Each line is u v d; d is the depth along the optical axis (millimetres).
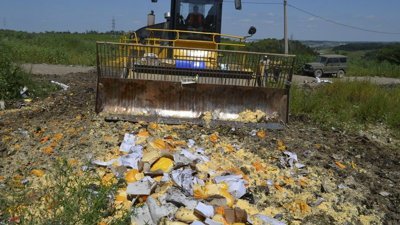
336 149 7531
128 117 7445
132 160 5426
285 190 5465
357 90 13477
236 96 7969
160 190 4770
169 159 5422
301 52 41312
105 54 7613
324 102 11742
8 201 4305
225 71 8000
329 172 6246
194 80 7938
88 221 3861
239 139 7113
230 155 6344
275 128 7812
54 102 9852
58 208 3996
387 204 5543
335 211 5168
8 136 6609
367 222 5027
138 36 11375
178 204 4473
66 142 6320
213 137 6957
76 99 10227
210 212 4344
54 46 33156
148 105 7816
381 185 6137
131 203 4562
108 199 4438
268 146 6938
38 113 8562
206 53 8430
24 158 5758
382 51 43688
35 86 11523
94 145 6191
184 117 7766
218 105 7938
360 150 7859
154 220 4285
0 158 5750
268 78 8023
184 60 7930
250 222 4461
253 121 7836
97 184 4871
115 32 49812
